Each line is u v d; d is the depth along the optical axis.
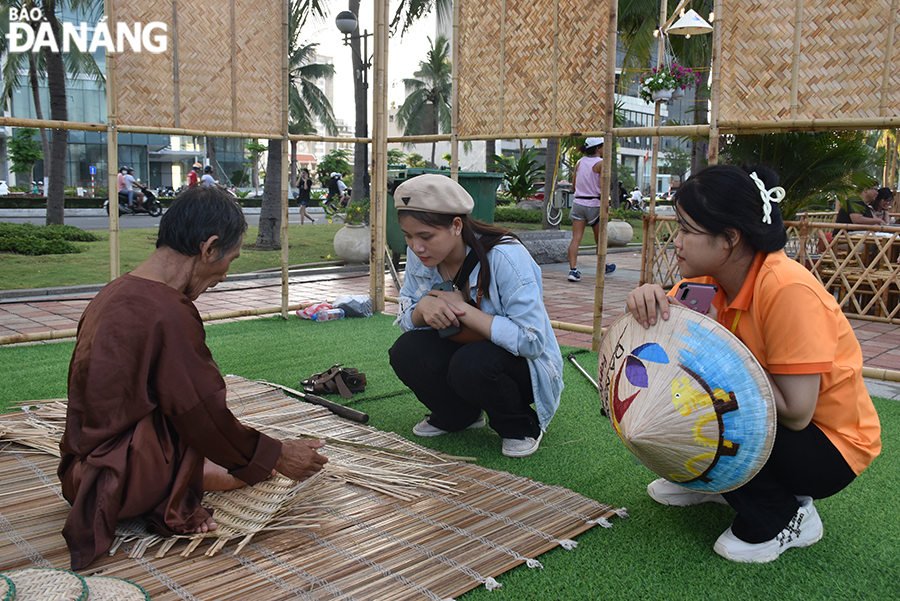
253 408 3.16
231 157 50.50
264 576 1.76
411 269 2.80
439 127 39.47
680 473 1.86
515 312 2.49
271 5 5.17
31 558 1.82
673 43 15.44
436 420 2.94
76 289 7.05
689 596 1.72
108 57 4.29
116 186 4.40
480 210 8.65
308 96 27.36
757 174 1.80
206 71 4.82
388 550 1.91
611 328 2.02
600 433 2.96
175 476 1.90
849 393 1.82
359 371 3.94
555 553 1.93
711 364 1.75
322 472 2.38
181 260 1.88
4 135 35.84
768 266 1.80
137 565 1.80
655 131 3.99
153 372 1.78
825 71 3.56
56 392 3.42
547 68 4.41
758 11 3.68
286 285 5.49
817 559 1.91
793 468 1.84
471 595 1.71
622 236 13.49
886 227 6.14
